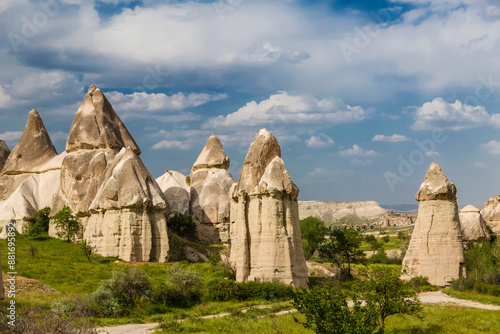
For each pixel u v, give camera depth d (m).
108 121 85.75
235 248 58.28
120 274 46.56
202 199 94.56
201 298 48.38
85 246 65.00
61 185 83.88
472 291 51.91
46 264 57.31
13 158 95.44
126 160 71.88
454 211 56.69
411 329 35.19
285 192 53.59
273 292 47.91
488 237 81.50
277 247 51.94
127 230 67.19
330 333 28.22
